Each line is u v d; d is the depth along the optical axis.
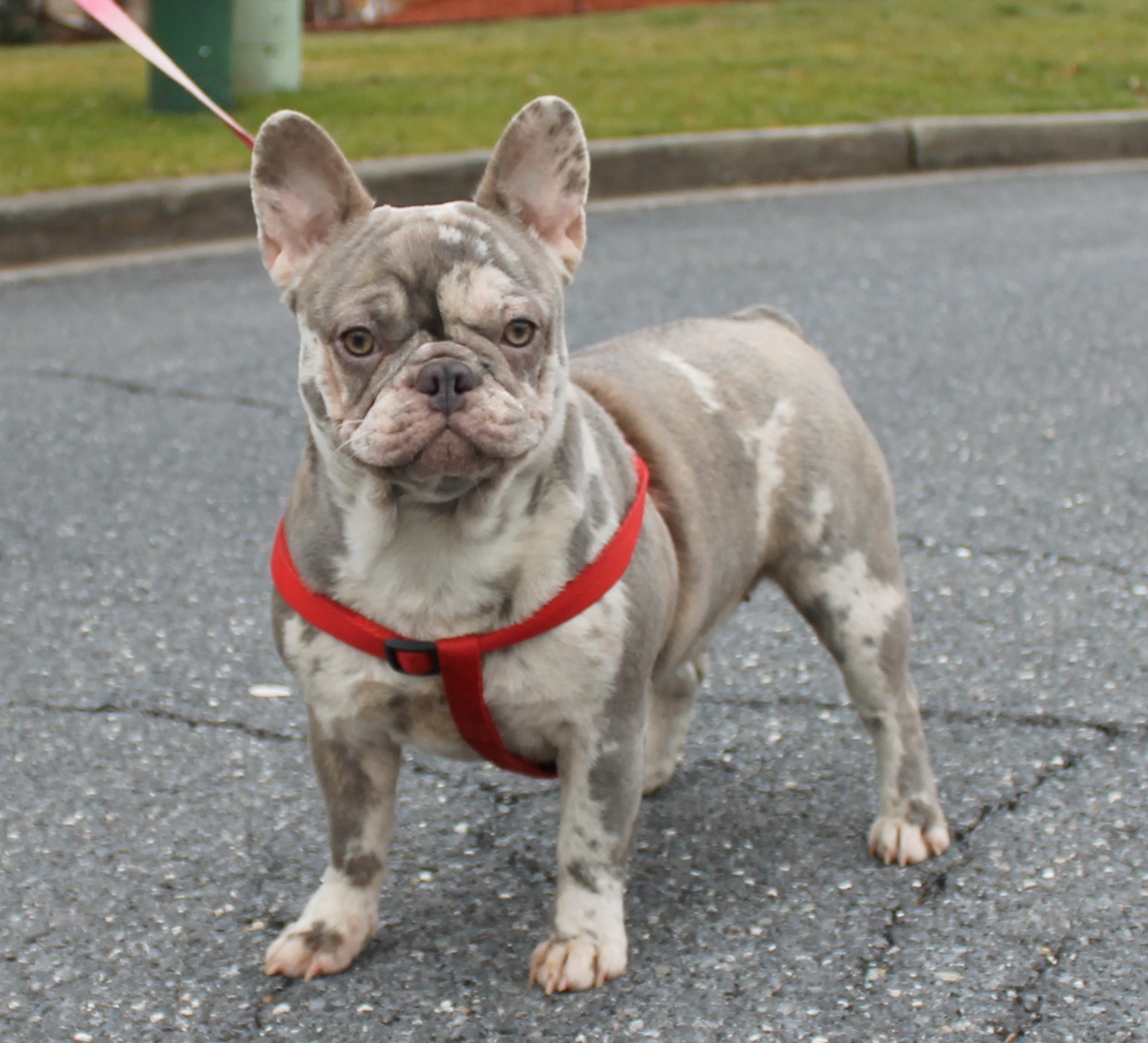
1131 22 5.76
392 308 1.36
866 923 1.47
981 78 4.82
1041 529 2.13
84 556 2.08
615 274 3.19
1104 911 1.47
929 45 5.33
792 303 3.02
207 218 3.46
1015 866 1.53
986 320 2.94
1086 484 2.25
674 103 4.37
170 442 2.38
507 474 1.35
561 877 1.43
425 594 1.38
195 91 1.54
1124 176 4.16
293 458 2.33
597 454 1.43
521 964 1.44
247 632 1.92
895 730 1.58
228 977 1.43
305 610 1.40
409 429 1.31
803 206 3.80
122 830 1.60
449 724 1.42
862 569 1.58
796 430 1.58
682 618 1.50
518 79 4.68
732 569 1.54
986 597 1.98
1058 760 1.68
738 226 3.60
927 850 1.55
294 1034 1.37
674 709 1.65
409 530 1.37
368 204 1.45
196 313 2.97
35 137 3.84
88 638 1.91
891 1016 1.36
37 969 1.43
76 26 6.36
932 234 3.54
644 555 1.43
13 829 1.60
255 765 1.69
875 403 2.54
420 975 1.43
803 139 4.09
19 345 2.79
